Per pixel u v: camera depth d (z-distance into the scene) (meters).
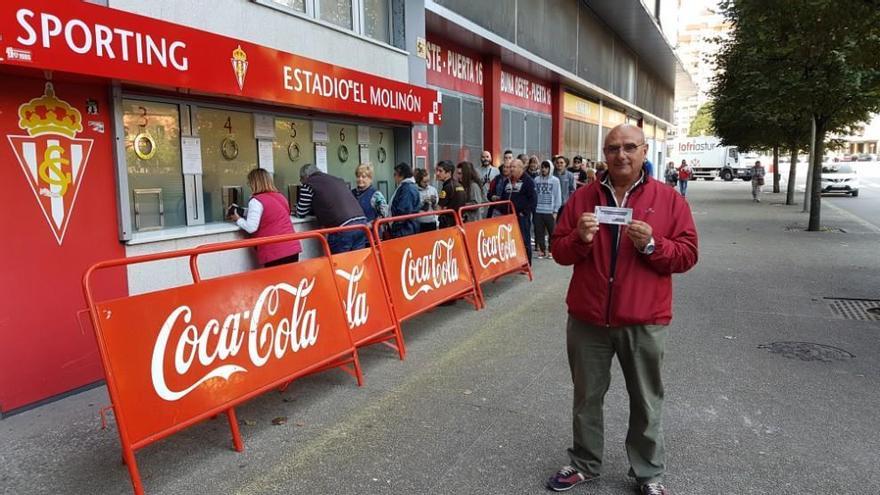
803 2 7.52
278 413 4.15
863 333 5.91
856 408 4.14
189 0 5.50
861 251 11.26
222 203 6.25
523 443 3.67
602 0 19.84
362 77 7.55
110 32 4.25
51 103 4.28
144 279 5.03
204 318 3.37
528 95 17.36
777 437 3.71
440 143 12.28
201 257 5.58
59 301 4.36
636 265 2.87
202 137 5.98
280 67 6.09
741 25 10.64
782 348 5.45
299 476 3.31
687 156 55.62
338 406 4.26
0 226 4.00
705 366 4.99
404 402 4.32
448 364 5.13
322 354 4.25
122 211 4.77
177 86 4.89
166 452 3.59
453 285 6.55
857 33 7.62
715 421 3.95
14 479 3.28
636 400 3.00
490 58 14.19
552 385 4.61
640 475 3.04
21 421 4.00
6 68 3.84
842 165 28.69
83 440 3.74
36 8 3.73
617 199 2.98
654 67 34.56
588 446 3.12
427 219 8.03
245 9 6.22
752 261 10.22
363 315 4.87
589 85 20.86
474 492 3.13
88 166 4.54
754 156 61.00
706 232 14.45
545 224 10.60
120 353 2.91
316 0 7.62
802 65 13.09
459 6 11.23
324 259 4.46
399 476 3.30
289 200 7.27
